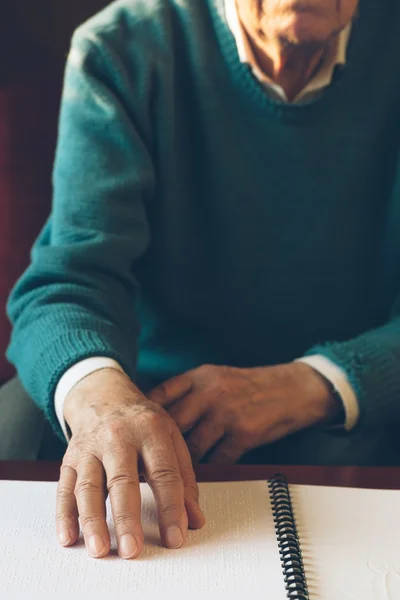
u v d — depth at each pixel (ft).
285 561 1.55
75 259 2.69
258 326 3.36
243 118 3.12
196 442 2.38
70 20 3.74
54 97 3.73
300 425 2.56
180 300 3.33
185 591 1.44
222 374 2.50
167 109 3.04
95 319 2.50
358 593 1.46
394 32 3.10
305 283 3.31
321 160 3.16
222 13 3.04
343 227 3.26
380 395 2.58
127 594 1.43
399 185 3.20
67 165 2.90
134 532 1.60
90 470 1.76
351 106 3.13
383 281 3.37
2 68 3.73
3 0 3.71
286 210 3.22
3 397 3.06
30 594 1.43
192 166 3.24
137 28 3.03
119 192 2.84
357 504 1.85
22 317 2.61
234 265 3.27
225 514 1.78
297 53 2.93
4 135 3.70
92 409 1.97
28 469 2.10
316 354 2.68
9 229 3.74
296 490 1.92
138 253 2.94
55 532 1.67
